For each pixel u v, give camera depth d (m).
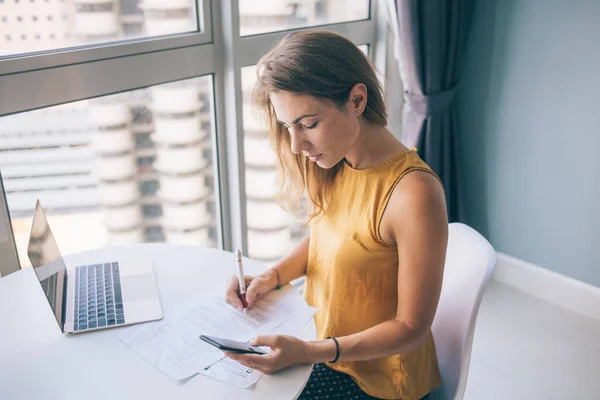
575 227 2.36
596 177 2.25
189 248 1.49
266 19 2.04
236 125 1.99
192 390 1.00
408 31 2.13
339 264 1.21
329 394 1.21
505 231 2.58
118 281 1.32
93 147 1.84
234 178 2.08
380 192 1.15
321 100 1.06
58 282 1.22
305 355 1.06
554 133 2.31
